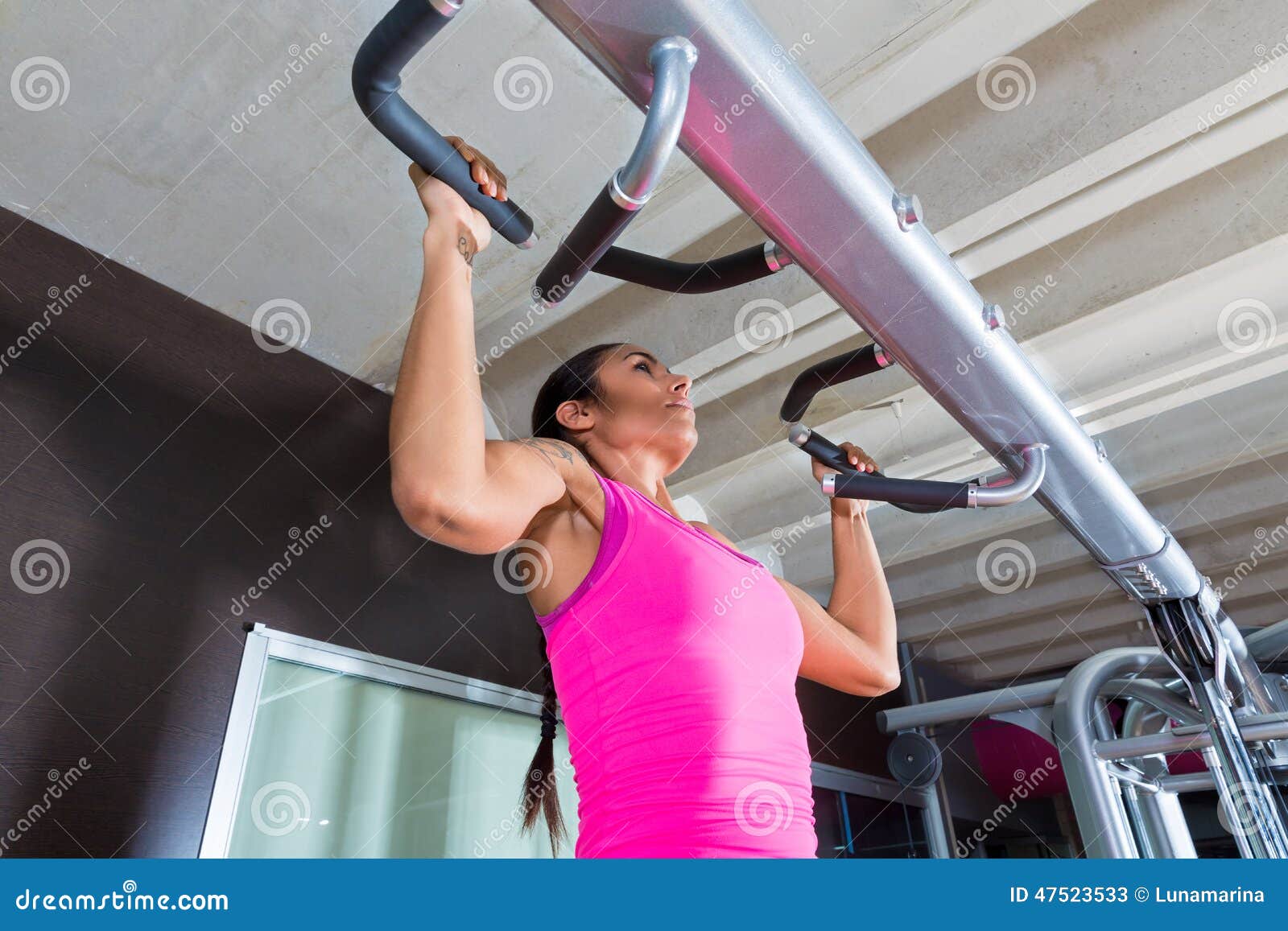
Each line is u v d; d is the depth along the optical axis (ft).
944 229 7.21
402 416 2.76
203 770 7.02
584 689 3.11
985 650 17.29
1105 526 6.31
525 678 9.78
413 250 8.23
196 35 6.25
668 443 4.35
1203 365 9.10
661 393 4.43
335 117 6.91
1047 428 5.13
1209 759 7.72
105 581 6.95
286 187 7.48
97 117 6.75
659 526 3.23
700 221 7.69
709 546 3.26
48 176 7.18
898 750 11.12
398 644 8.81
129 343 7.81
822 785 14.08
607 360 4.57
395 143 2.93
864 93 6.58
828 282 4.23
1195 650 7.20
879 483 4.66
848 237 3.96
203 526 7.74
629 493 3.35
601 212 3.01
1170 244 8.01
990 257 7.83
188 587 7.44
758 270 4.09
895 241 4.00
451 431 2.74
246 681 7.48
